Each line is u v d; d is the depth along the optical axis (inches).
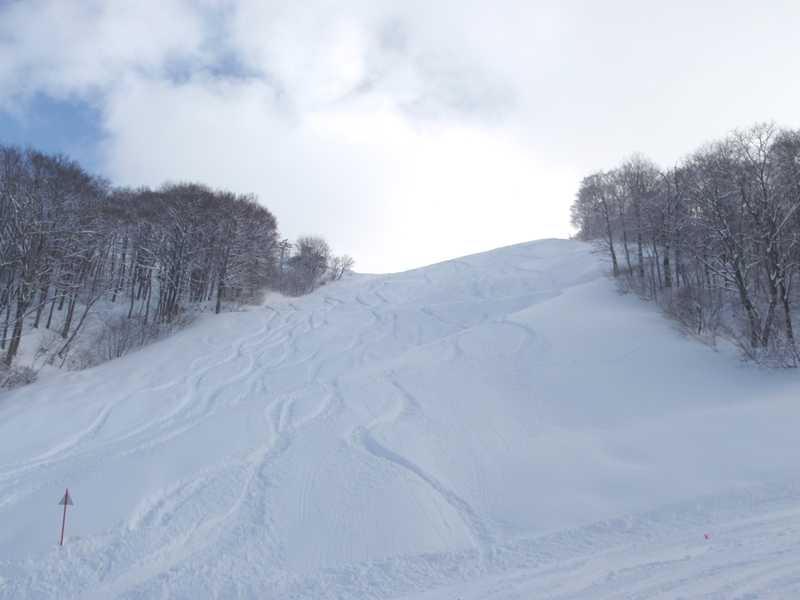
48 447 555.8
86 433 607.2
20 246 1024.9
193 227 1475.1
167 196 1526.8
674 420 549.3
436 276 2223.2
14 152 1170.6
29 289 1053.8
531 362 821.2
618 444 493.7
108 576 296.0
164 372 922.7
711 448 458.0
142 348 1138.0
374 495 401.1
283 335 1262.3
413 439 525.3
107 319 1320.1
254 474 447.8
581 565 285.4
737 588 230.7
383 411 625.6
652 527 331.0
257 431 565.0
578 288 1337.4
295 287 2074.3
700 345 815.1
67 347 1074.1
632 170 1369.3
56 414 676.7
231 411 654.5
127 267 1632.6
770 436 466.9
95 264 1425.9
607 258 1689.2
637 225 1247.5
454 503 394.0
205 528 353.4
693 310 914.7
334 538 340.2
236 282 1624.0
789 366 677.9
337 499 395.5
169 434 585.6
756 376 677.3
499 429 560.4
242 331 1298.0
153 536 340.8
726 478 394.3
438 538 340.8
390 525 356.5
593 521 350.0
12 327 1133.1
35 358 1013.8
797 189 810.2
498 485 423.5
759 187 804.0
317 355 1054.4
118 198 1520.7
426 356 915.4
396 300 1787.6
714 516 335.6
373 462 467.5
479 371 799.1
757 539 289.7
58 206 1143.6
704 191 879.7
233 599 273.9
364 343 1155.3
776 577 236.8
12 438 585.6
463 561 307.3
